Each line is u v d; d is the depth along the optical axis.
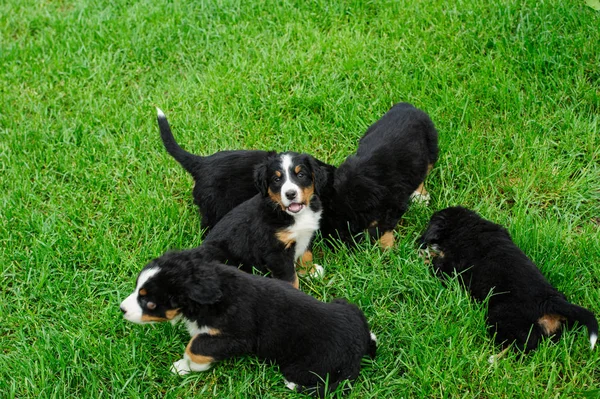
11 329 1.59
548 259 1.59
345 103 1.99
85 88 2.17
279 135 1.95
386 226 1.70
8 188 1.90
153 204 1.80
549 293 1.45
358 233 1.69
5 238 1.75
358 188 1.67
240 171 1.70
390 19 2.23
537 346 1.45
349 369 1.42
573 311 1.42
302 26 2.26
